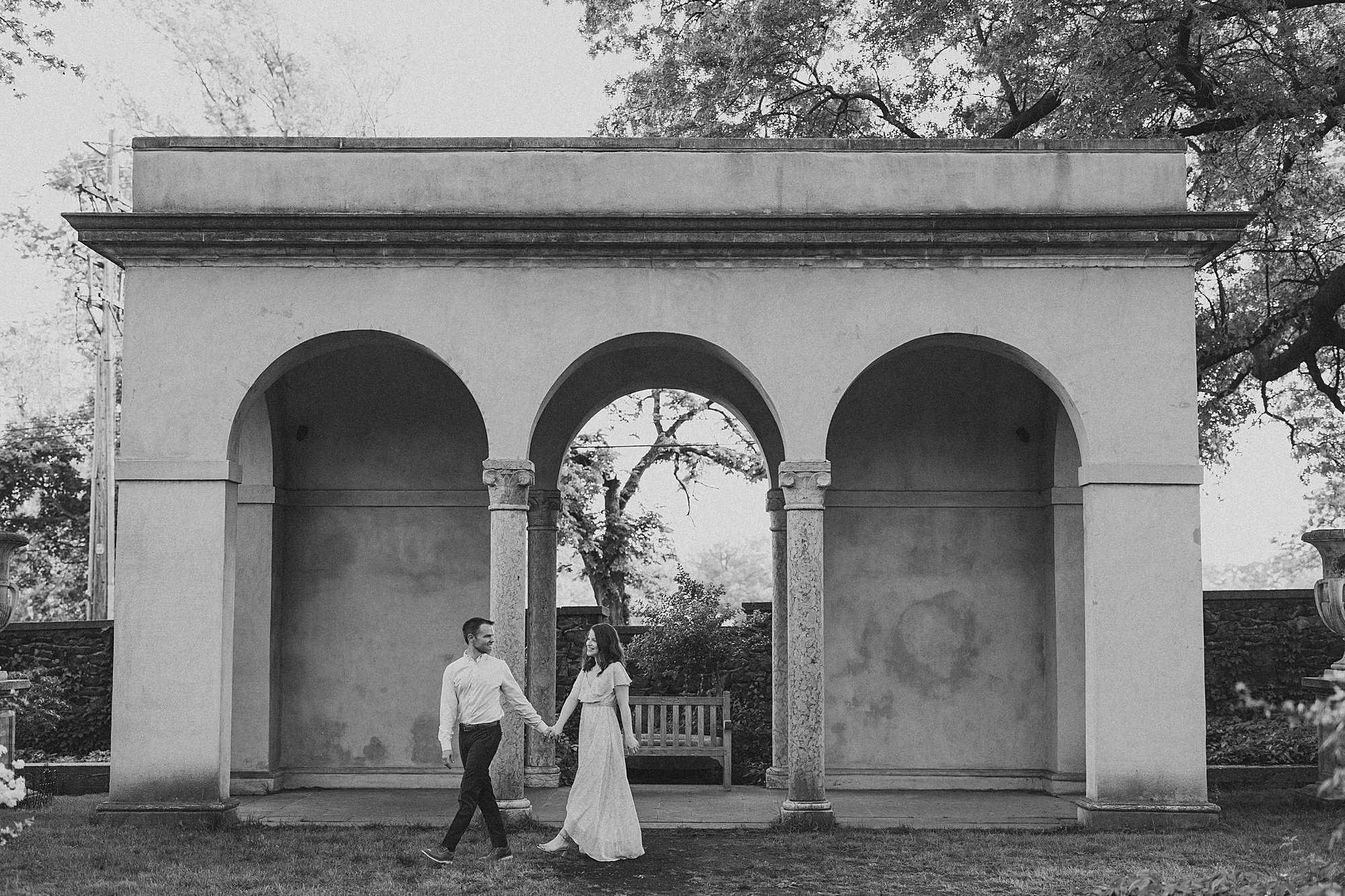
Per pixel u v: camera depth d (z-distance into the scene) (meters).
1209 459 18.64
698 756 13.03
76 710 15.80
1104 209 10.52
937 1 16.48
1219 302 17.41
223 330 10.34
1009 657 12.48
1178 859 8.81
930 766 12.38
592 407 13.21
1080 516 12.06
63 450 29.86
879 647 12.52
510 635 10.13
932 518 12.64
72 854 8.81
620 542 24.30
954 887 8.18
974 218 10.12
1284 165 15.23
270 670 12.23
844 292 10.40
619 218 10.16
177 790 10.01
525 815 9.99
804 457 10.29
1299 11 15.34
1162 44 13.99
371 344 11.19
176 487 10.21
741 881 8.32
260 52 26.11
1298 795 11.46
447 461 12.83
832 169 10.55
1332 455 19.67
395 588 12.70
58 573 29.53
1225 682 15.48
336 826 10.09
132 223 10.18
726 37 17.77
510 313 10.39
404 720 12.53
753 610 15.99
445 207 10.52
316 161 10.55
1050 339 10.34
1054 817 10.66
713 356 11.06
